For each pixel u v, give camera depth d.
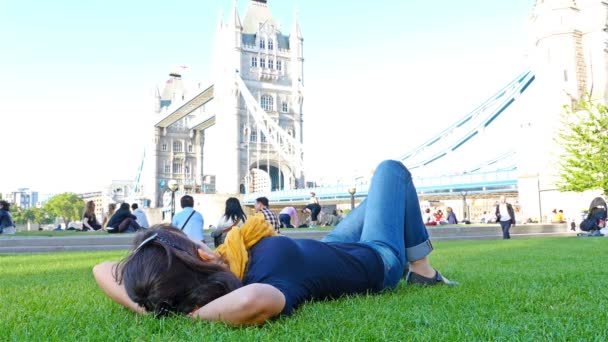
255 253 2.88
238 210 10.98
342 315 2.92
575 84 36.41
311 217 25.84
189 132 125.75
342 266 3.25
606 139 23.14
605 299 3.60
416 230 3.92
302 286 2.96
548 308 3.28
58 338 2.56
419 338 2.47
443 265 6.83
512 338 2.44
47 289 4.62
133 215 17.48
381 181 3.79
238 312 2.48
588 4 37.44
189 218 10.23
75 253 12.22
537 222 34.47
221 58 93.06
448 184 44.66
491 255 8.78
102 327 2.83
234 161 86.69
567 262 6.91
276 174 95.31
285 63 96.38
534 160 37.50
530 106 39.12
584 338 2.46
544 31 37.94
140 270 2.54
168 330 2.55
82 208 152.50
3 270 7.16
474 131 53.12
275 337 2.48
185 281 2.57
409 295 3.70
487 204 51.94
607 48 36.69
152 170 119.94
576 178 23.81
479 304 3.40
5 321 2.99
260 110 82.06
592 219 20.39
